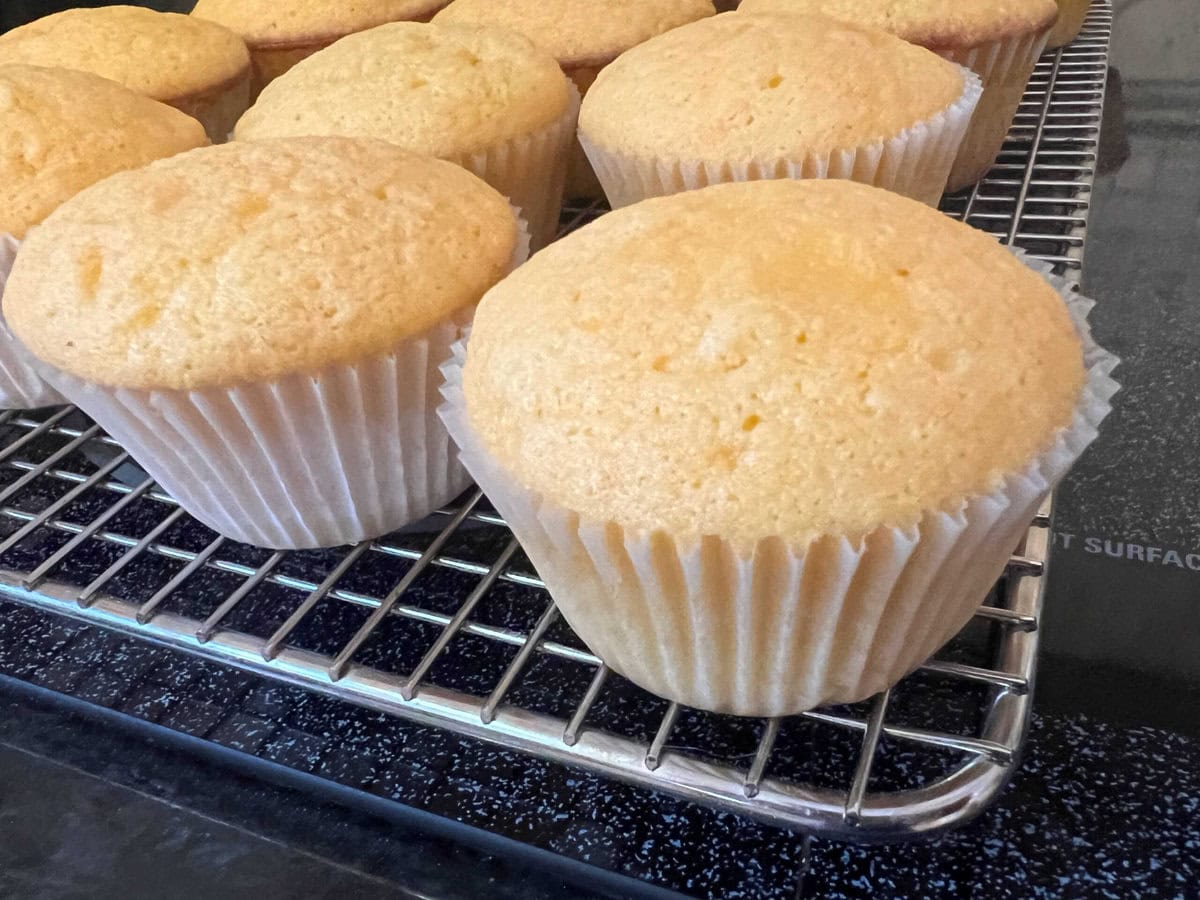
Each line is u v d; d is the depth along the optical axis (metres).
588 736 0.10
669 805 0.10
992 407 0.09
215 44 0.22
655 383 0.09
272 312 0.11
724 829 0.10
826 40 0.16
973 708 0.10
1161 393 0.15
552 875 0.10
